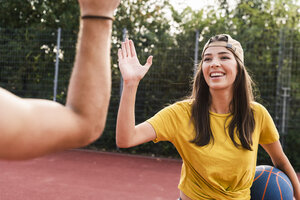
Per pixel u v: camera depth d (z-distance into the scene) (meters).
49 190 4.46
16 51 8.51
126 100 1.50
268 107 7.10
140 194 4.50
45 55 8.37
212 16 8.19
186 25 8.19
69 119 0.45
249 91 1.91
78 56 0.49
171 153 7.73
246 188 1.80
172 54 7.62
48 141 0.42
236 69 1.79
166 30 8.11
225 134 1.76
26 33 8.41
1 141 0.38
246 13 8.73
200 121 1.76
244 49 7.22
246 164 1.73
